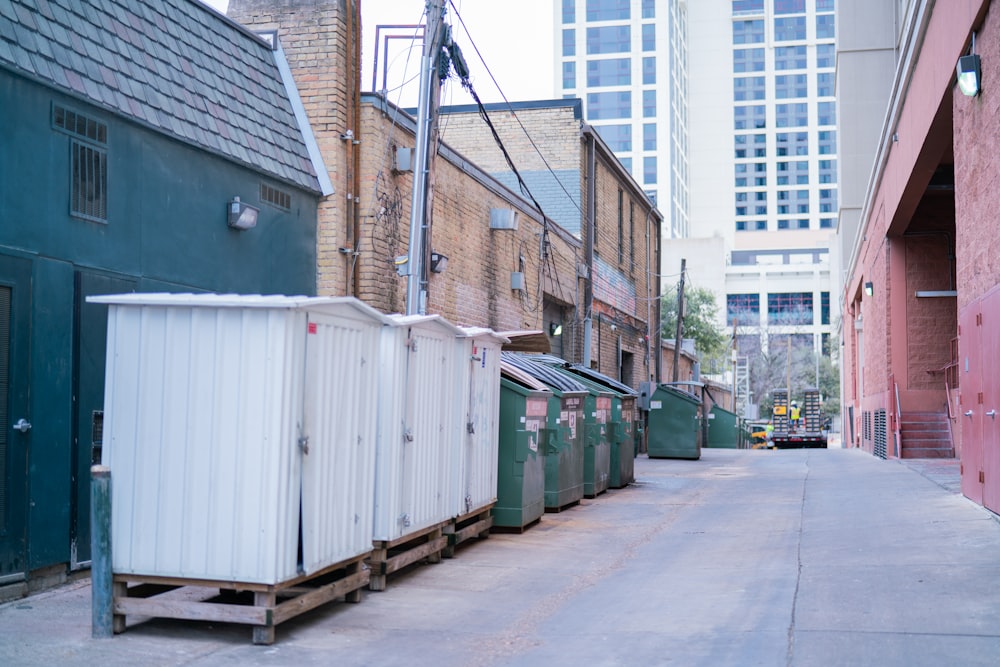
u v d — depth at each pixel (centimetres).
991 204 1158
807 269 13038
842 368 5162
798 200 15438
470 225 1855
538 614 788
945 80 1455
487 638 706
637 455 3209
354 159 1371
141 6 1057
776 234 15362
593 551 1112
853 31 4462
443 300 1697
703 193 15512
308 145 1332
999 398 1127
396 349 881
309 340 717
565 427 1501
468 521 1179
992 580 816
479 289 1909
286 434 688
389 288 1450
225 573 680
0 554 778
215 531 683
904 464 2192
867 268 3186
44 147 834
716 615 759
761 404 9369
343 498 774
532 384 1309
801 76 15462
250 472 682
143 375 704
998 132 1120
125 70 966
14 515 793
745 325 10488
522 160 3006
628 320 3675
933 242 2509
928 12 1612
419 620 763
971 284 1285
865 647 635
